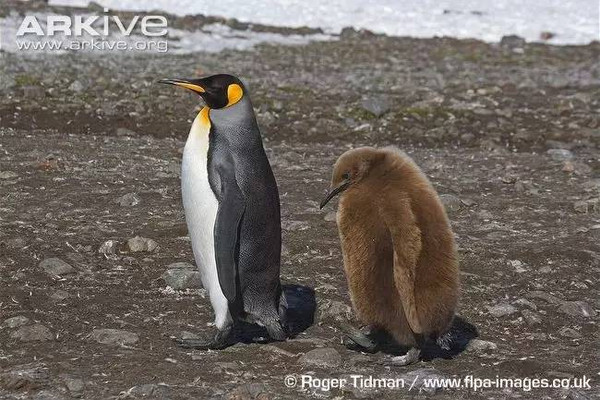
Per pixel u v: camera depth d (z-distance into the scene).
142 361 16.12
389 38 57.84
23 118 34.53
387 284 16.11
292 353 16.78
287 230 23.64
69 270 20.12
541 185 29.25
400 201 15.63
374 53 52.75
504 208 26.66
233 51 50.31
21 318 17.47
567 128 36.97
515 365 16.77
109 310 18.38
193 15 57.53
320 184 28.17
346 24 60.88
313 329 18.14
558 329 18.73
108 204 25.08
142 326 17.73
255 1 63.72
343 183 16.06
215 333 17.20
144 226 23.30
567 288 20.97
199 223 16.67
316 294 19.81
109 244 21.47
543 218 25.83
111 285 19.64
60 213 23.97
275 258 16.84
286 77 44.22
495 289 20.53
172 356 16.41
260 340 17.27
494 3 67.75
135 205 25.09
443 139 35.47
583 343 18.16
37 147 30.53
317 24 60.22
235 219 16.06
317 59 49.84
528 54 54.75
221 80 16.50
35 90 37.19
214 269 16.69
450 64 50.62
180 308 18.67
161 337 17.25
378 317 16.52
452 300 16.00
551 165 31.59
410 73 46.97
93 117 35.31
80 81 39.66
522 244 23.34
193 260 21.23
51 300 18.61
